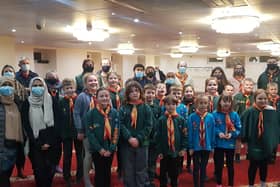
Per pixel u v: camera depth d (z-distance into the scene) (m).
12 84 3.48
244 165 4.85
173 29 7.46
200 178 3.66
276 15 5.58
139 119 3.43
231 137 3.72
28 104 3.50
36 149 3.51
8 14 5.54
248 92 4.87
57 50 13.04
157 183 4.00
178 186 3.92
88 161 3.67
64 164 3.93
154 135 3.65
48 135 3.53
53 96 3.79
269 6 4.82
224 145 3.72
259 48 12.70
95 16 5.73
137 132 3.42
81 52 14.12
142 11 5.25
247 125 3.70
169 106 3.63
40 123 3.49
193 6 4.83
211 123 3.70
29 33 8.30
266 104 3.71
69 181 3.92
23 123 3.47
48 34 8.49
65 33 8.27
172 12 5.33
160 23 6.56
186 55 18.75
